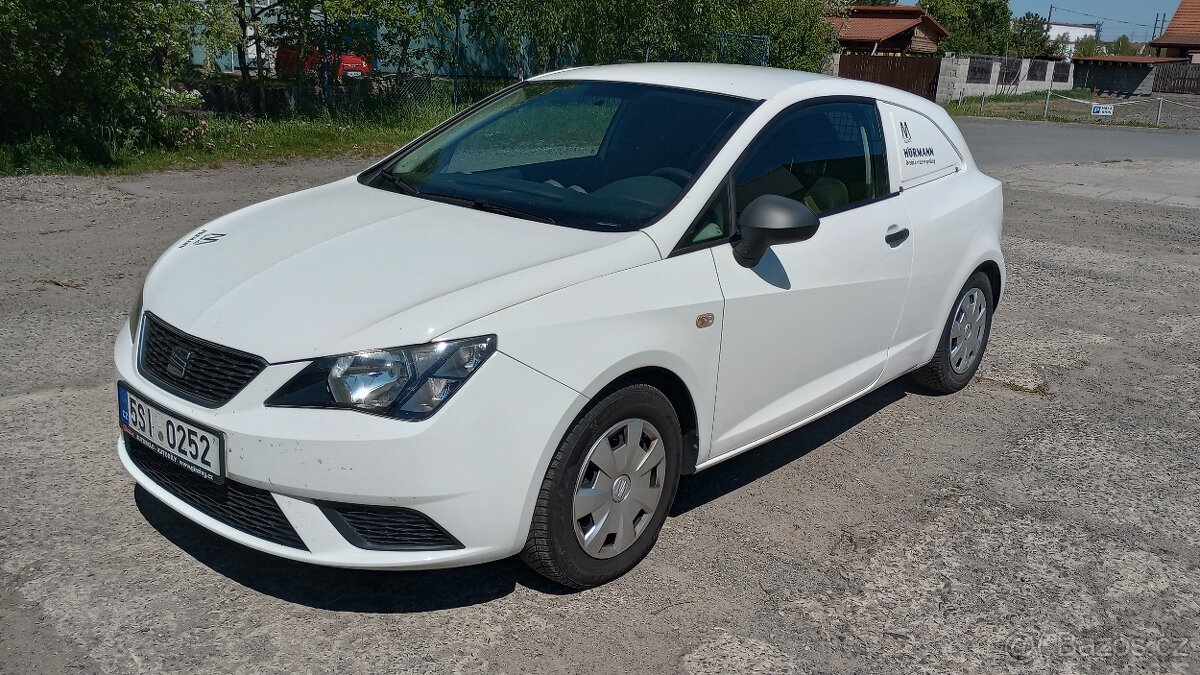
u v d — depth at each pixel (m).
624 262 3.24
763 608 3.31
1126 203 12.62
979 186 5.30
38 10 10.57
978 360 5.62
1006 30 63.56
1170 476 4.61
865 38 41.69
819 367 4.13
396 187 4.07
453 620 3.12
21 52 10.52
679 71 4.38
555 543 3.10
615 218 3.50
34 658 2.80
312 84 15.50
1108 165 16.94
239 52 14.72
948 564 3.69
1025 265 8.89
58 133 11.03
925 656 3.13
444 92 16.89
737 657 3.04
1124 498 4.35
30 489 3.73
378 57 15.71
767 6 23.39
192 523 3.57
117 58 11.51
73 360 5.07
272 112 14.96
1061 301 7.73
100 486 3.80
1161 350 6.59
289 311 2.95
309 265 3.19
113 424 4.35
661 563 3.54
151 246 7.51
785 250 3.79
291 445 2.75
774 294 3.69
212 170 11.17
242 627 3.01
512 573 3.41
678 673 2.94
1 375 4.80
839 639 3.18
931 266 4.75
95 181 10.00
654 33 18.86
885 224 4.37
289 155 12.55
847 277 4.10
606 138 3.98
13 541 3.37
